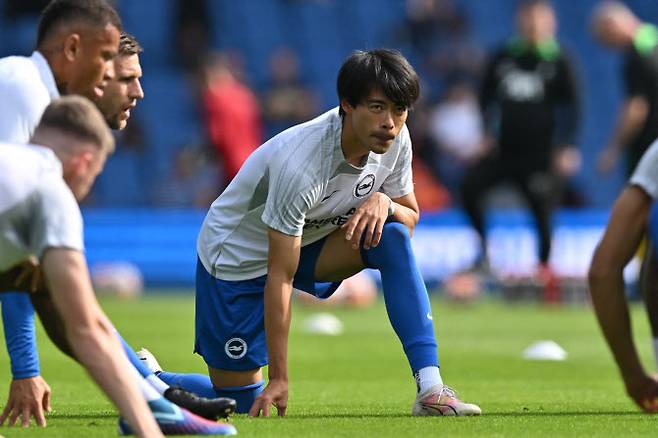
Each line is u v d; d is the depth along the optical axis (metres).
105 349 12.70
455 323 43.41
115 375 12.66
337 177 18.22
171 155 68.94
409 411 18.84
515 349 33.44
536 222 49.84
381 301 58.19
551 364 29.33
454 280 52.22
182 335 36.38
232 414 18.25
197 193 65.12
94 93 16.98
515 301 53.94
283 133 18.28
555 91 47.91
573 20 79.94
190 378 20.20
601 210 68.81
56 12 16.62
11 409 16.50
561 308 52.16
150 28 74.38
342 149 17.91
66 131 13.51
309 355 31.39
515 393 22.58
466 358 30.77
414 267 18.42
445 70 71.56
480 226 49.88
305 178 17.62
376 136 17.31
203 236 19.97
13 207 12.83
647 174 15.84
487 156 48.69
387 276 18.44
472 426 16.39
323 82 76.25
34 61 16.58
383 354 31.91
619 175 71.88
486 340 36.41
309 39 77.38
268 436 15.12
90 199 65.81
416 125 65.12
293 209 17.73
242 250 19.42
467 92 68.12
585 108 76.56
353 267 19.14
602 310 16.28
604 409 19.25
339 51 77.44
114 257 61.28
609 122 76.31
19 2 70.38
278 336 17.94
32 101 16.19
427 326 18.23
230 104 59.78
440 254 60.78
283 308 17.91
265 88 75.19
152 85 71.38
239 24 76.94
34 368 16.52
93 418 17.53
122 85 17.88
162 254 61.84
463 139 66.81
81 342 12.70
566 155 48.53
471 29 78.44
